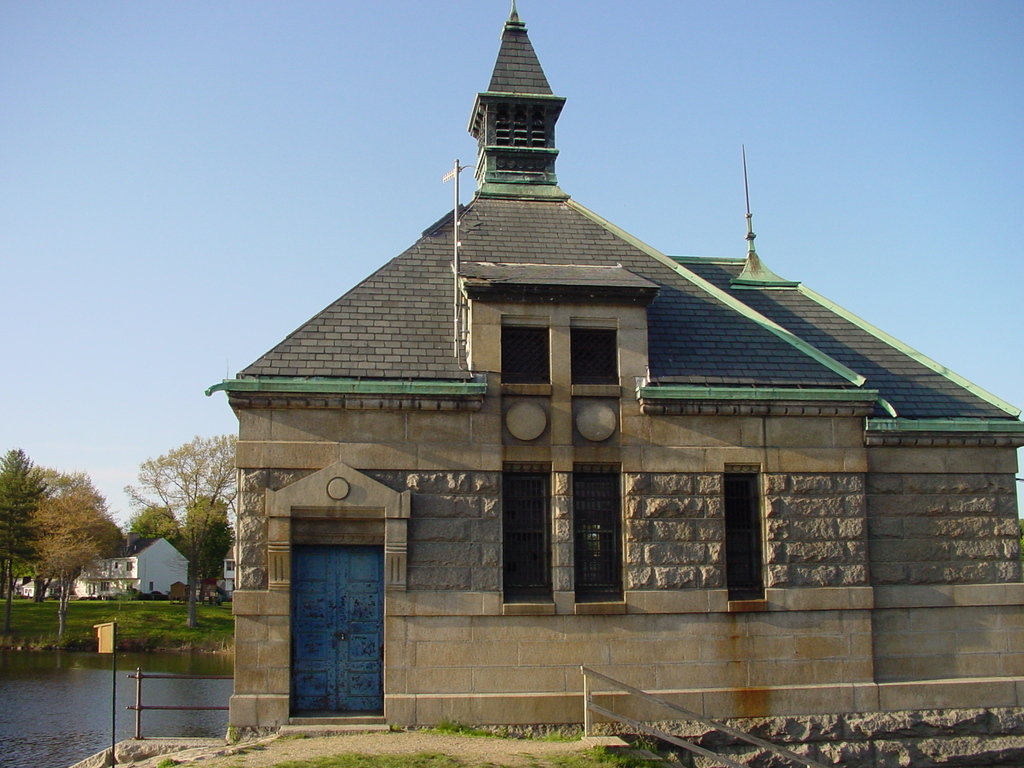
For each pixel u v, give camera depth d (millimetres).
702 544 16641
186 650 66688
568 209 21047
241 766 12422
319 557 16016
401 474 16062
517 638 15883
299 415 15953
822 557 16953
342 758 12820
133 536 120375
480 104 22047
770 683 16422
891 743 16578
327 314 17234
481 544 16031
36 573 83875
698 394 16766
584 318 17016
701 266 22562
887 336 20281
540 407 16609
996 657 17422
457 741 14383
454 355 16875
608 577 16562
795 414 17219
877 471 17641
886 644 17141
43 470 87812
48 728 34000
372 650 15891
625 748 14500
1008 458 18141
